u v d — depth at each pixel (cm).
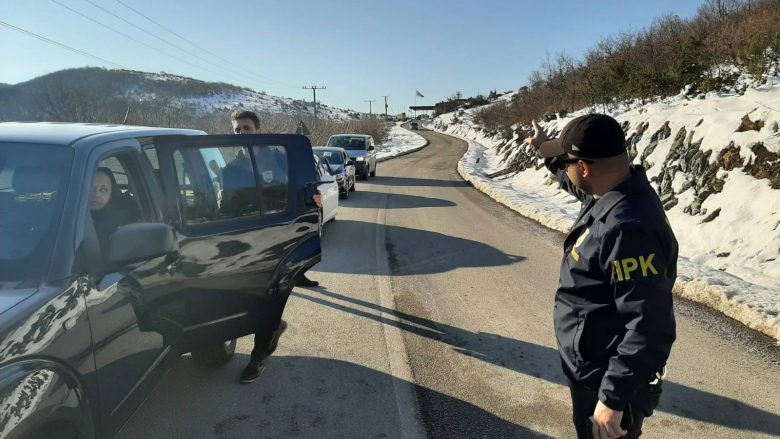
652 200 180
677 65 1513
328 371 380
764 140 750
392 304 531
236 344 423
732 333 455
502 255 753
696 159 876
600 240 182
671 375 378
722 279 555
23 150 229
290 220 357
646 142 1077
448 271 661
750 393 353
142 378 242
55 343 177
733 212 718
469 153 3256
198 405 328
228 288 317
